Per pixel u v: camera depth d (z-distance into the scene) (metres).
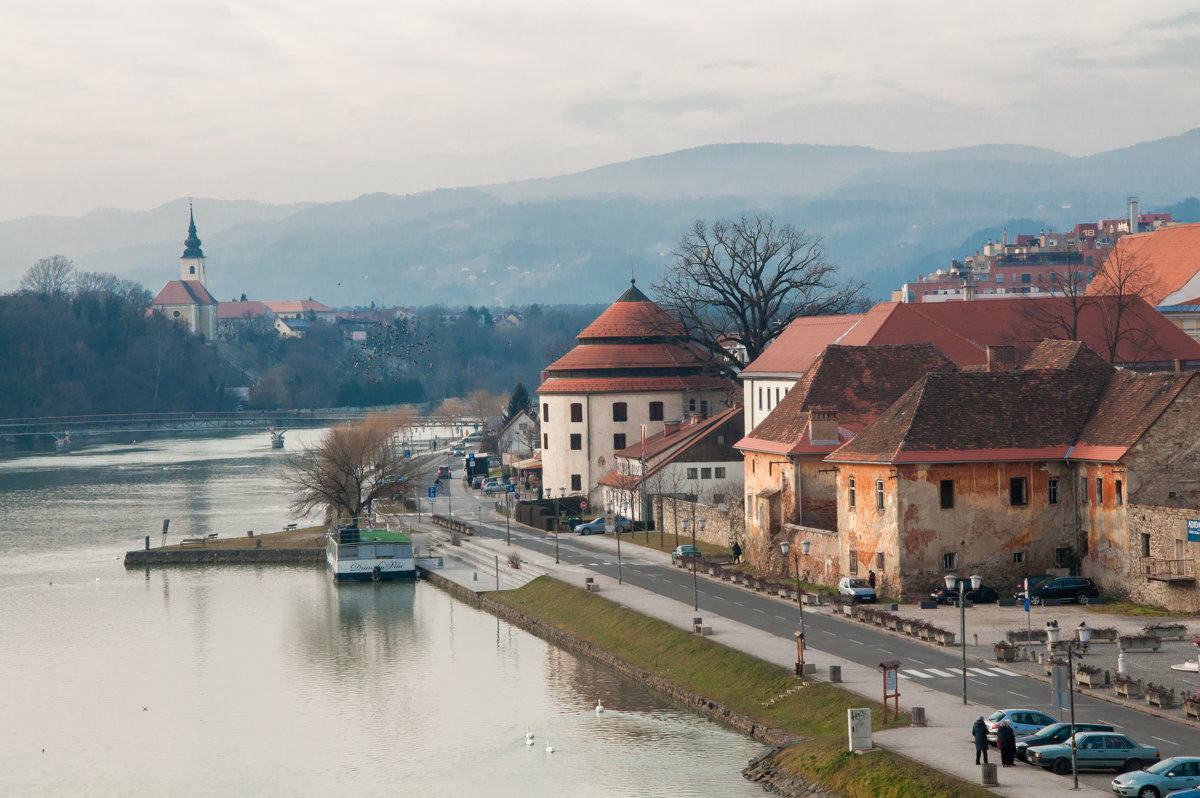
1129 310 160.62
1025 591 92.75
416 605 138.75
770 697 85.56
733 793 73.31
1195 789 57.75
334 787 79.12
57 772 83.62
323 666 110.75
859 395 130.00
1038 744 66.62
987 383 111.62
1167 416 102.62
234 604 141.25
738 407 182.88
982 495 107.38
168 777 82.25
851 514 113.19
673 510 161.62
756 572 128.25
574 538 168.75
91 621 132.12
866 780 66.88
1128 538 102.75
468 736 88.00
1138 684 76.50
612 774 78.19
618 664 103.38
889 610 103.06
